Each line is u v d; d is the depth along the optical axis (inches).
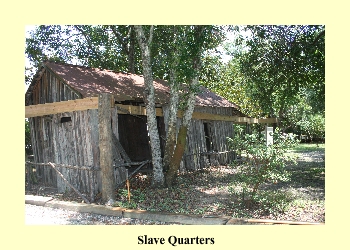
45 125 415.2
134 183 391.9
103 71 476.1
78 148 366.3
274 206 274.7
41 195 365.7
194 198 327.3
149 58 369.1
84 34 719.1
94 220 264.8
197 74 367.6
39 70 406.9
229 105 629.9
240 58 505.4
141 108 406.6
